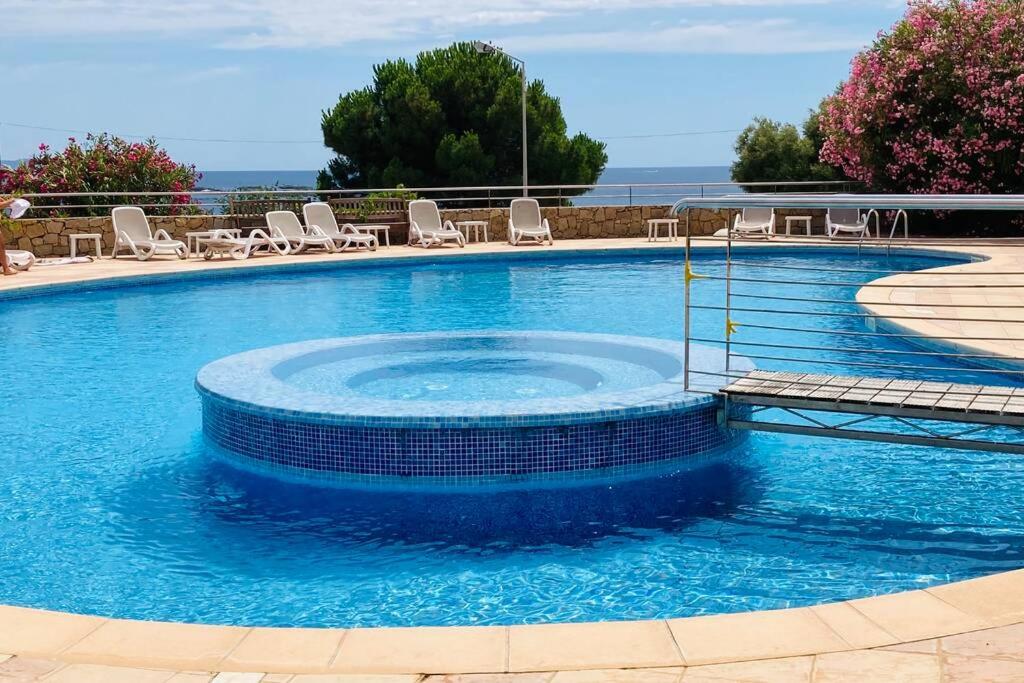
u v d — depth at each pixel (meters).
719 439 5.73
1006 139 17.45
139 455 5.92
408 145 26.08
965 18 18.00
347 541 4.60
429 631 2.94
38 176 18.45
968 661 2.64
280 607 3.92
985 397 5.17
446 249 16.58
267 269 14.37
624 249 16.55
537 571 4.23
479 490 5.25
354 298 12.12
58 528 4.77
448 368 7.14
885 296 10.16
